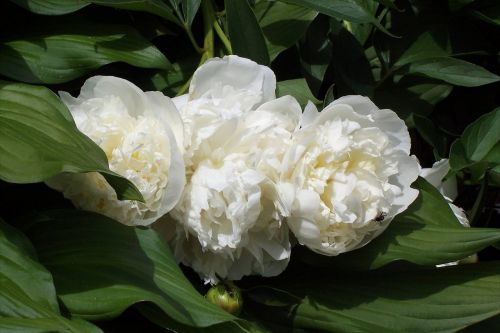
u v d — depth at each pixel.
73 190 0.91
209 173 0.90
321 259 0.99
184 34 1.12
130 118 0.91
